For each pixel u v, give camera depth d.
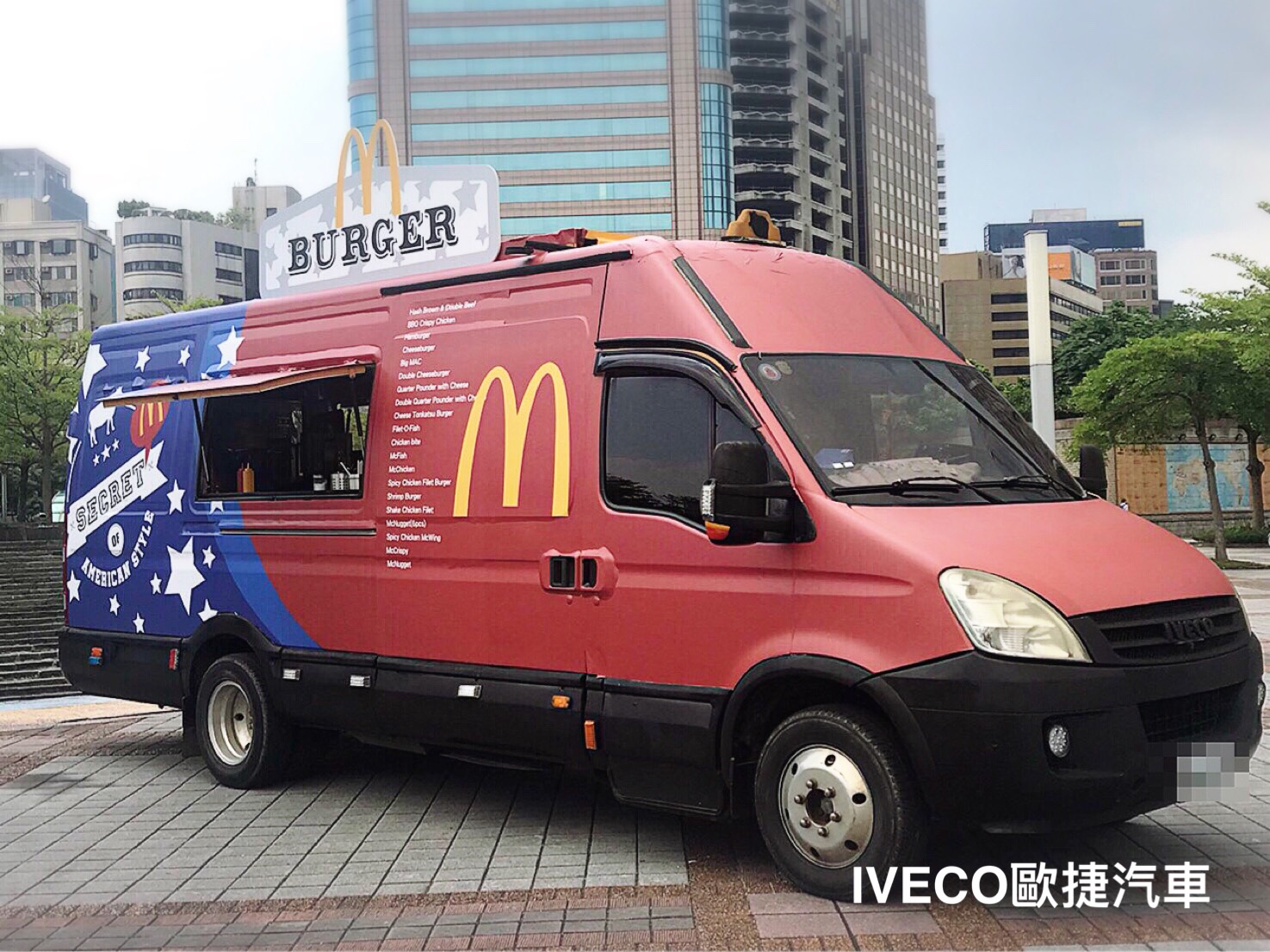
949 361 6.09
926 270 137.50
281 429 7.33
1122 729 4.54
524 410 6.05
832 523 4.91
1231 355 25.78
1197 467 41.44
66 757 8.73
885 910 4.80
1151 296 181.75
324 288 7.63
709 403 5.38
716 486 4.86
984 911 4.77
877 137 125.25
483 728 6.05
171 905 5.29
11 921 5.17
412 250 7.02
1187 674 4.70
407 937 4.75
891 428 5.45
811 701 5.15
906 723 4.61
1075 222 187.75
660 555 5.41
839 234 112.19
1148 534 5.40
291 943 4.74
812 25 107.88
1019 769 4.44
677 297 5.59
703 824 6.20
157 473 8.10
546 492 5.88
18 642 21.22
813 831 4.93
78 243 119.06
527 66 92.94
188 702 7.84
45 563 30.14
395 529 6.55
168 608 7.94
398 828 6.38
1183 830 5.85
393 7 92.50
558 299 6.07
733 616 5.16
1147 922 4.63
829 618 4.87
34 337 51.34
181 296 117.69
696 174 93.81
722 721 5.16
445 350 6.50
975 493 5.29
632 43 94.00
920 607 4.64
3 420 50.12
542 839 6.04
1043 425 10.92
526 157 92.75
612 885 5.25
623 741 5.48
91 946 4.83
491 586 6.06
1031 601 4.57
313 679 6.92
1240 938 4.45
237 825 6.58
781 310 5.70
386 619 6.57
